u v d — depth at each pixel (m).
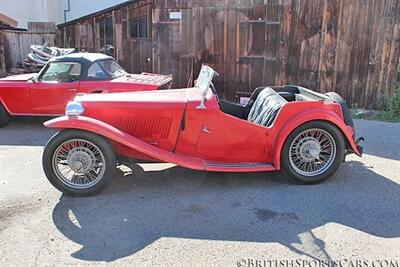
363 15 7.25
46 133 6.07
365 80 7.53
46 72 6.18
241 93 8.28
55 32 9.52
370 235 2.96
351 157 4.83
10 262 2.64
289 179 3.94
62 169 3.86
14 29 9.62
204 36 8.23
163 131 3.86
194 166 3.77
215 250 2.77
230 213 3.33
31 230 3.05
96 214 3.32
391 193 3.73
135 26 8.76
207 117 3.80
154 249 2.79
